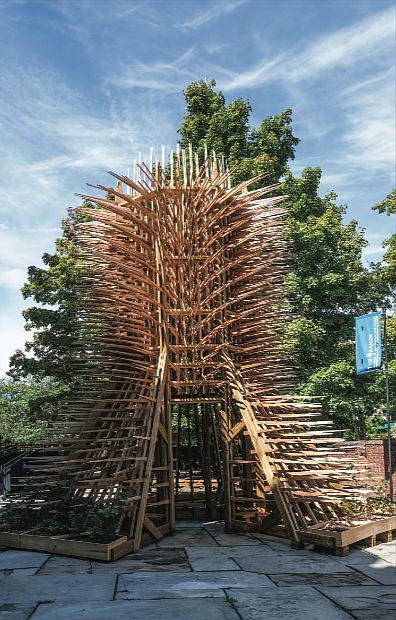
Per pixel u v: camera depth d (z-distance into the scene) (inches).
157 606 237.5
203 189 444.8
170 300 439.8
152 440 371.6
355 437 986.7
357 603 244.2
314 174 949.8
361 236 922.1
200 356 433.1
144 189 437.4
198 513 458.6
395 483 548.7
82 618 220.5
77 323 475.5
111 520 324.5
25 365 797.2
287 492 370.3
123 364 426.3
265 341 457.4
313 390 775.7
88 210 469.4
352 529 344.8
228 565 309.4
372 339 604.1
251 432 393.1
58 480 394.6
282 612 231.5
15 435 1311.5
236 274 459.2
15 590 259.1
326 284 845.8
